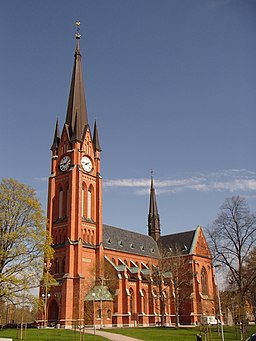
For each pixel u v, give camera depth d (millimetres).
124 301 97125
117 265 106125
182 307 115500
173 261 103812
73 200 95688
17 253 56219
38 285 57344
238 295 64125
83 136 104750
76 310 85812
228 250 59500
